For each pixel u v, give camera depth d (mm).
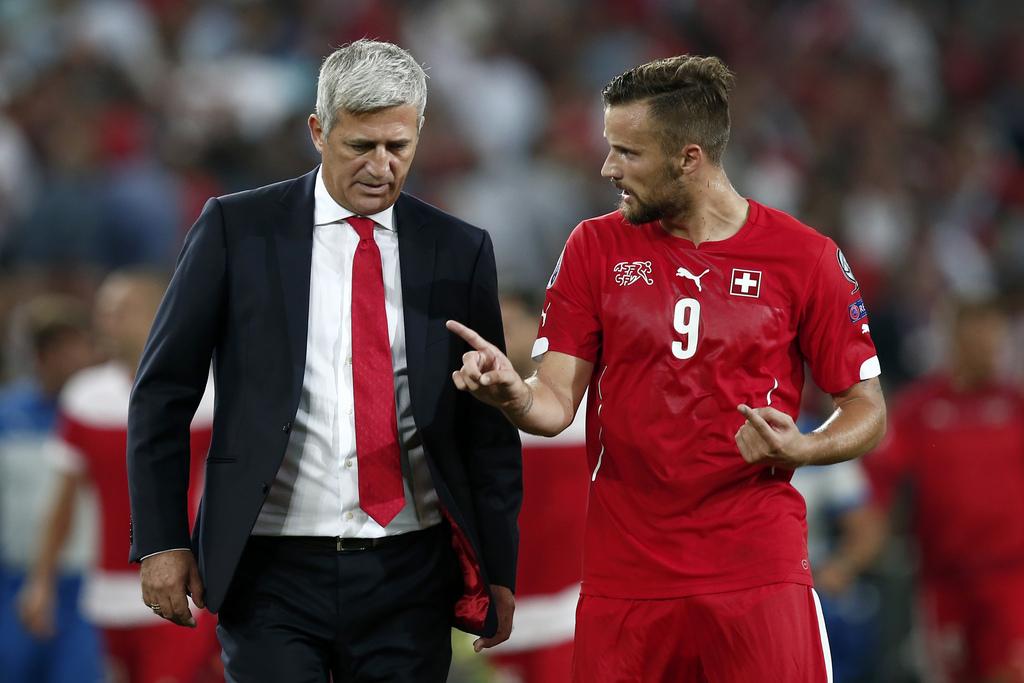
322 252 14516
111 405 24016
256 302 14281
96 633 25547
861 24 58656
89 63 45500
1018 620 26953
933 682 28125
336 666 14852
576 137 49344
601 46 54219
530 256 43531
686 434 14094
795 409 14508
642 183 14148
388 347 14422
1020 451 27156
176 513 14242
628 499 14367
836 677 29688
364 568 14375
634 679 14398
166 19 50406
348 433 14250
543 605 21047
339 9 51250
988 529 27109
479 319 14859
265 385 14211
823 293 14289
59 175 41094
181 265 14383
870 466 27234
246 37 49688
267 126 44969
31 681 25750
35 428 26344
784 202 46938
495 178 45219
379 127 13742
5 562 26000
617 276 14406
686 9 57406
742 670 14047
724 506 14148
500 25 53406
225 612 14578
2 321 35219
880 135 52906
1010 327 38844
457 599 15109
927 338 42875
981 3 62750
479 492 15016
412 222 14750
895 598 30359
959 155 54000
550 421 13906
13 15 49594
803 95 54844
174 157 43250
